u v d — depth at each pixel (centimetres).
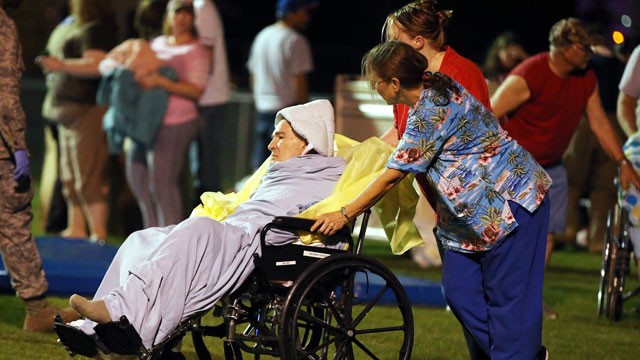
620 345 1984
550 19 5534
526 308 1459
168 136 2670
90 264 2325
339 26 6112
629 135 2181
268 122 3186
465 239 1462
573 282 2744
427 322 2114
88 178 2900
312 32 6100
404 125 1554
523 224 1437
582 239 3469
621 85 2167
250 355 1764
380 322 2077
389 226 1548
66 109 2880
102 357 1412
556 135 2064
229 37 6228
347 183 1495
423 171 1408
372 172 1498
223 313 1470
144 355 1375
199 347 1521
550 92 2030
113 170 3150
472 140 1420
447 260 1490
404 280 2381
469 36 5631
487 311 1484
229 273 1419
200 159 3008
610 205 3300
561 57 2017
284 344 1364
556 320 2217
